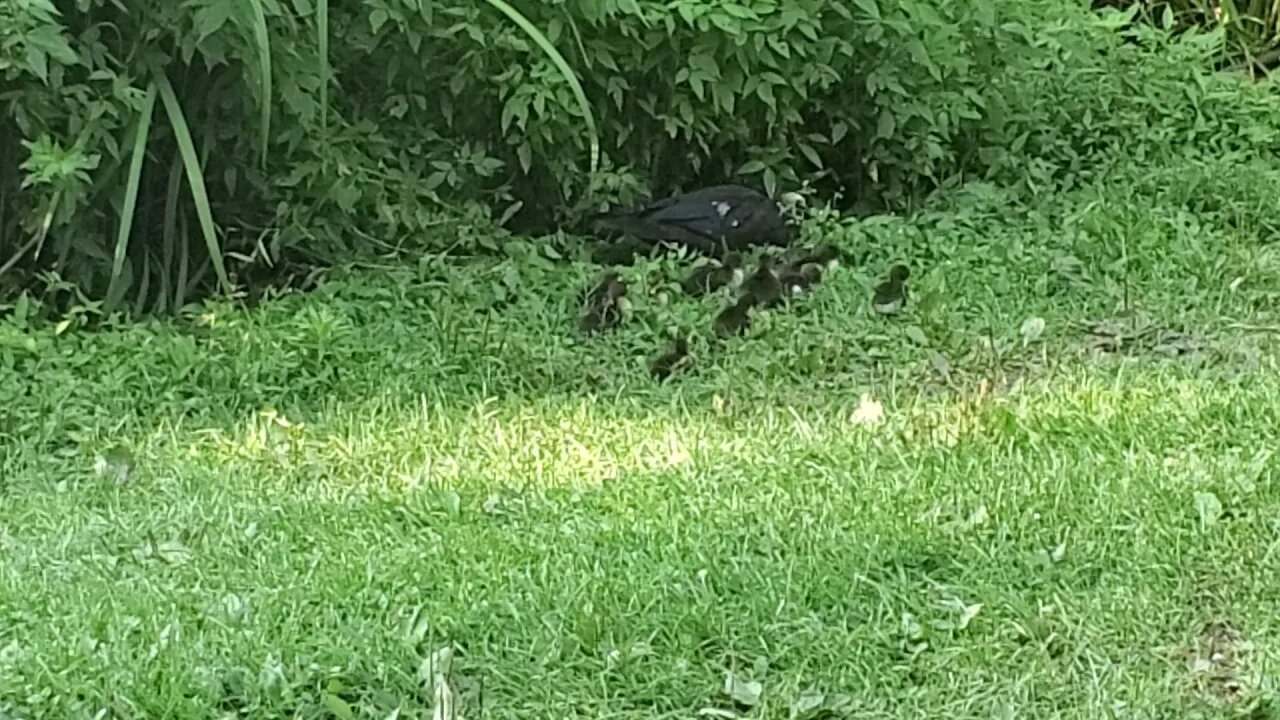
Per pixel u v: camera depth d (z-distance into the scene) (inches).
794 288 226.5
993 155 272.5
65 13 223.1
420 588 137.9
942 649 126.8
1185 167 269.9
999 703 120.3
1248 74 337.1
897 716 119.6
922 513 148.7
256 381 201.2
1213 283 230.2
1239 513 146.4
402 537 151.4
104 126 219.3
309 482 170.9
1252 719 116.6
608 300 221.0
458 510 157.0
